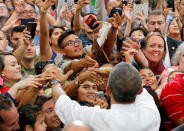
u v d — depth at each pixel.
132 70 6.91
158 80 12.20
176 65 11.54
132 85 6.77
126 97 6.79
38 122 8.20
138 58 11.45
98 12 17.16
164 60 13.30
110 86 6.91
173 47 13.62
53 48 13.99
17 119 7.30
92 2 19.91
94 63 9.84
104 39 10.30
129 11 16.45
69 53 11.80
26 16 15.16
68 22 16.50
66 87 9.02
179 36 16.38
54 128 9.17
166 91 8.23
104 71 8.96
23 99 8.42
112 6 17.95
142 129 6.74
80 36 14.63
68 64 10.34
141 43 12.97
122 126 6.68
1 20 16.22
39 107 8.42
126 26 15.95
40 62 11.13
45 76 8.02
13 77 10.02
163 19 15.23
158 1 18.78
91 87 9.83
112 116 6.74
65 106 7.04
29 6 15.26
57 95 7.44
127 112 6.80
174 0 18.77
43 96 9.23
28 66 12.05
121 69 6.90
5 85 9.97
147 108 7.01
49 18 16.73
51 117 9.09
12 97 8.15
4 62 9.95
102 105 9.03
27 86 8.09
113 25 10.45
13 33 12.73
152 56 12.72
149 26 15.31
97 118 6.79
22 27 12.74
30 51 11.98
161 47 12.71
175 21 16.36
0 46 12.27
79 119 6.86
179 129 5.46
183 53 10.59
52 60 11.66
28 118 8.12
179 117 8.02
